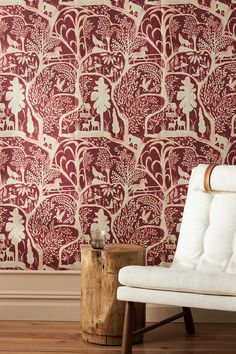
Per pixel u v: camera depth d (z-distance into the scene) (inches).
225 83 121.2
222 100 121.2
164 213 122.1
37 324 119.0
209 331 114.0
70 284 122.9
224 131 121.2
